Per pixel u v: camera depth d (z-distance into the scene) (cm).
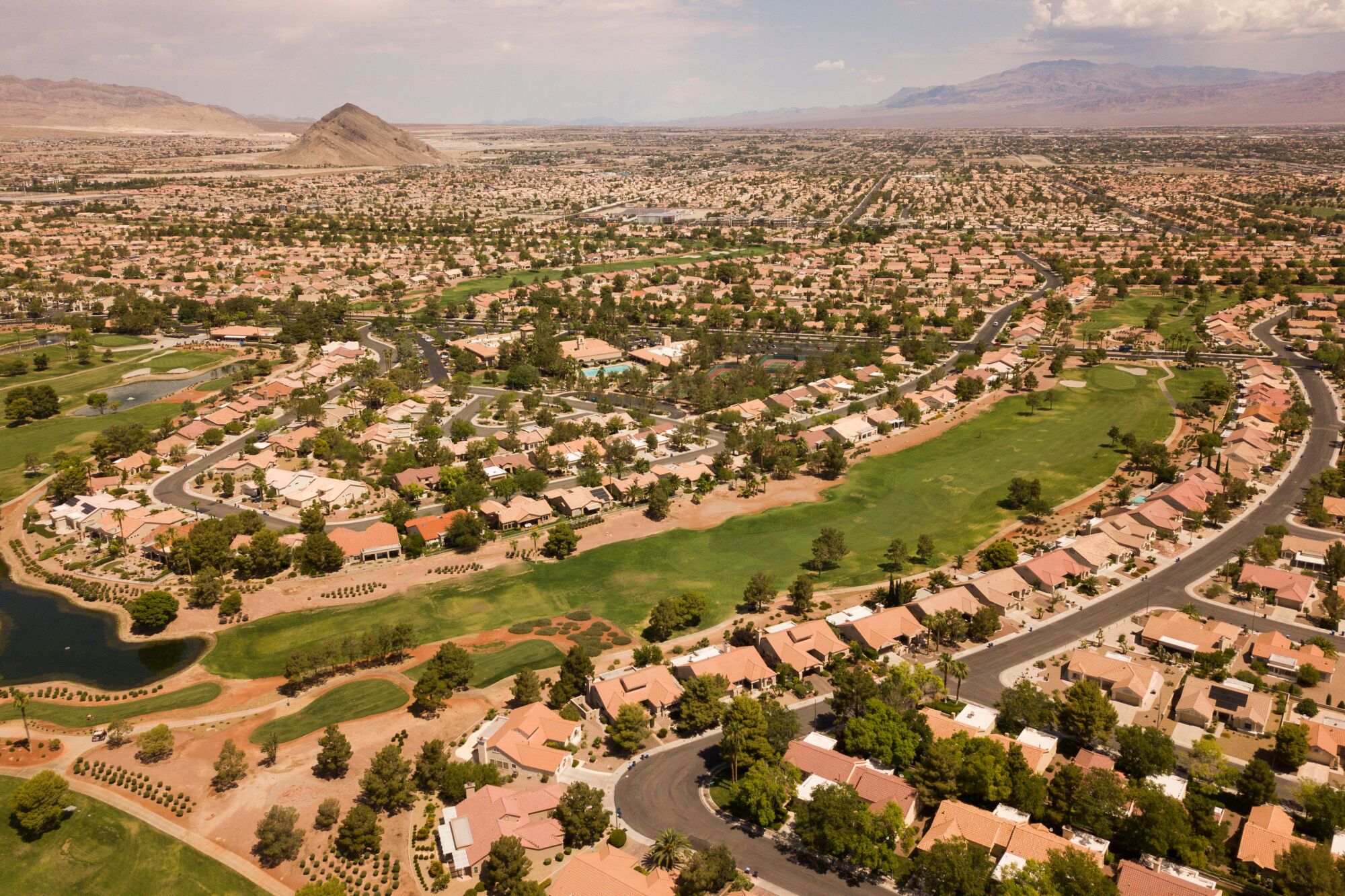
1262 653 15800
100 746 14450
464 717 15138
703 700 14662
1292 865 10638
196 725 15000
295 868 11956
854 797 11981
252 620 18562
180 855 12144
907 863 11262
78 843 12375
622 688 15250
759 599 18175
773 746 13525
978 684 15562
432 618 18562
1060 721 13838
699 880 10850
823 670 16350
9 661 17100
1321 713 14400
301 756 14138
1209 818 11650
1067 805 12094
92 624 18500
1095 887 10369
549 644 17362
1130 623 17438
